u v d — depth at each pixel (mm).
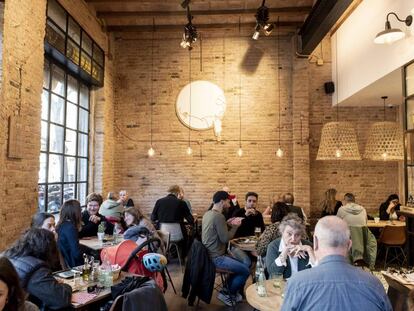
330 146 6676
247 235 5473
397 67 5062
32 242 2533
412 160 4809
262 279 2945
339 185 7984
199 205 7930
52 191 5691
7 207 3947
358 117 7961
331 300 1620
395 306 3174
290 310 1697
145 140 8055
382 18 5523
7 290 1565
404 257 6250
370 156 6609
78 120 6836
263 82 8031
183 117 8023
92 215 5289
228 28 7922
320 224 1788
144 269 3273
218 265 4309
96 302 2801
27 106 4352
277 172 7926
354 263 5691
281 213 4145
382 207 7160
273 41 8070
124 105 8125
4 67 3867
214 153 7984
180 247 6379
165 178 7992
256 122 8000
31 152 4457
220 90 8023
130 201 7027
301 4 6812
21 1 4199
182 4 6062
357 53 6547
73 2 5957
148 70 8125
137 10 7074
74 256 3697
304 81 7828
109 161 7785
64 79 6180
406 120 4820
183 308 4332
